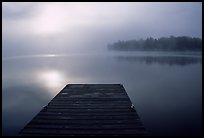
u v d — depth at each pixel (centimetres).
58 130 620
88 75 3055
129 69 3759
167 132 845
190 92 1745
